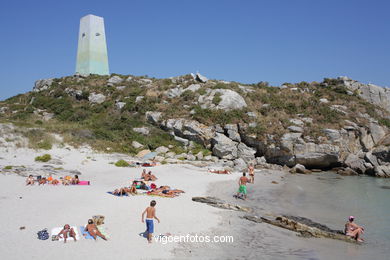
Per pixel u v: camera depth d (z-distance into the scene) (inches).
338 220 667.4
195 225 553.6
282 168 1485.0
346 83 2287.2
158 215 592.1
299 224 581.6
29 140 1348.4
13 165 1040.2
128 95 2071.9
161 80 2283.5
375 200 870.4
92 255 398.6
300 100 1996.8
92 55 2365.9
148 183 880.9
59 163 1169.4
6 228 472.4
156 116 1807.3
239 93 2043.6
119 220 544.4
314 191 983.0
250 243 492.7
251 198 840.9
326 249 492.7
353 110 1886.1
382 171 1355.8
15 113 1993.1
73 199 673.0
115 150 1499.8
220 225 569.0
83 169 1126.4
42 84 2471.7
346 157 1549.0
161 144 1646.2
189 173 1171.3
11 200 637.3
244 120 1712.6
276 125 1663.4
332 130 1574.8
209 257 427.5
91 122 1828.2
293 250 479.5
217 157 1585.9
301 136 1578.5
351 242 535.2
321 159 1512.1
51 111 2031.3
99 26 2400.3
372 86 2212.1
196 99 1924.2
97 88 2176.4
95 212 577.6
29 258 378.3
